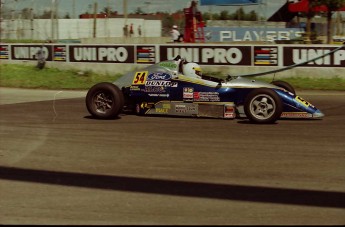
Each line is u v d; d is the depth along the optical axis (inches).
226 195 189.8
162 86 377.7
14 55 804.6
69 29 1145.4
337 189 195.5
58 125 350.0
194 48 667.4
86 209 175.8
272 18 1095.6
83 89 636.1
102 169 229.8
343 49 599.8
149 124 351.3
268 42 828.0
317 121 361.7
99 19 1178.0
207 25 967.6
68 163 241.4
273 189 196.4
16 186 204.7
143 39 1093.1
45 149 272.7
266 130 323.9
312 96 527.5
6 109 441.7
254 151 263.3
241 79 366.6
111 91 367.2
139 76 387.2
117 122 361.1
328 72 609.6
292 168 227.6
